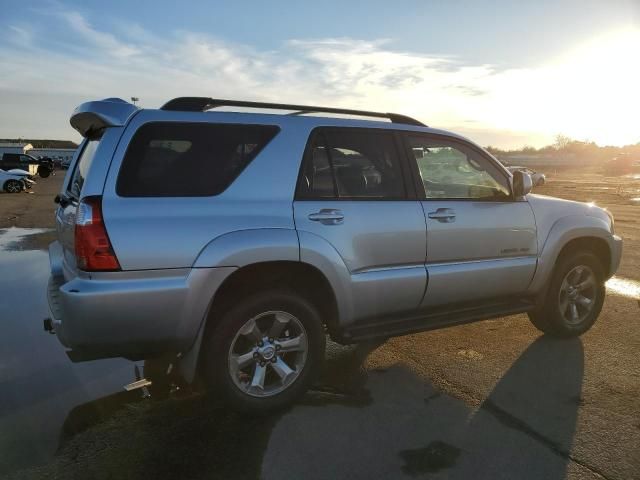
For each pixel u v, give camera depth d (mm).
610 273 4980
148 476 2768
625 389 3797
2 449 3041
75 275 3029
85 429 3270
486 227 4117
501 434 3195
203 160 3217
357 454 2979
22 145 66562
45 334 5020
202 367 3301
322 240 3404
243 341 3363
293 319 3422
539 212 4480
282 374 3420
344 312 3574
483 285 4152
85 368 4238
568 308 4781
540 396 3691
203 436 3160
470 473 2809
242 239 3139
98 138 3346
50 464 2885
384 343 4754
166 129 3154
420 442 3107
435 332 5039
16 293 6398
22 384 3941
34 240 10266
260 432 3209
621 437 3168
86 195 2916
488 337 4887
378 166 3789
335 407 3531
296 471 2816
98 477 2758
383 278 3656
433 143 4082
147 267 2926
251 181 3307
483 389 3801
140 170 3037
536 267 4410
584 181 35062
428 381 3939
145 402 3635
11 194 21672
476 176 4262
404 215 3746
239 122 3375
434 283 3881
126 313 2881
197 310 3055
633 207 17219
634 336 4898
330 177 3574
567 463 2904
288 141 3463
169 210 3025
